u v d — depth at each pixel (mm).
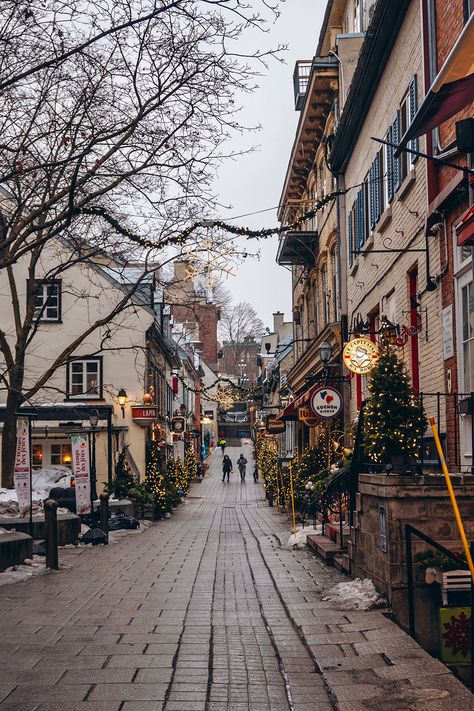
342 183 25797
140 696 5902
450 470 12734
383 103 18875
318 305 32812
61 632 8117
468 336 12656
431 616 8781
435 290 14383
